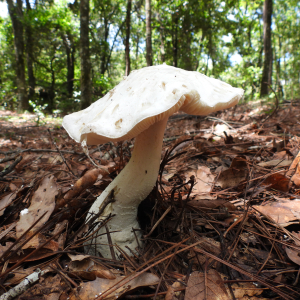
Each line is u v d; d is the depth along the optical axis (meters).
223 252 0.15
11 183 0.25
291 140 0.33
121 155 0.24
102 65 2.37
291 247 0.15
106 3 2.03
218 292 0.12
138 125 0.13
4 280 0.13
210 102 0.14
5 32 2.11
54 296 0.12
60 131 0.70
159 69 0.15
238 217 0.19
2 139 0.57
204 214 0.19
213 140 0.40
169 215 0.19
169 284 0.13
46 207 0.17
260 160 0.29
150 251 0.16
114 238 0.17
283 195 0.21
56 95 2.16
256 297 0.12
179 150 0.36
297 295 0.12
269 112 0.60
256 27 2.42
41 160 0.35
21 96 1.55
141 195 0.17
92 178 0.20
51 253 0.15
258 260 0.15
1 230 0.18
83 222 0.19
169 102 0.12
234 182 0.23
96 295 0.12
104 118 0.13
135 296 0.12
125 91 0.14
